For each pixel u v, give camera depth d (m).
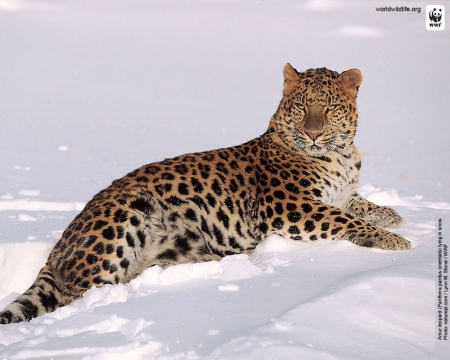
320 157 15.45
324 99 15.28
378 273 10.75
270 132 15.80
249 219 14.96
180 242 14.30
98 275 13.13
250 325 9.12
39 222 17.88
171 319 9.59
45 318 10.65
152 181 14.30
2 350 9.36
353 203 16.09
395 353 8.56
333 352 8.28
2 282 15.34
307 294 10.35
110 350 8.74
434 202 21.56
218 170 14.95
